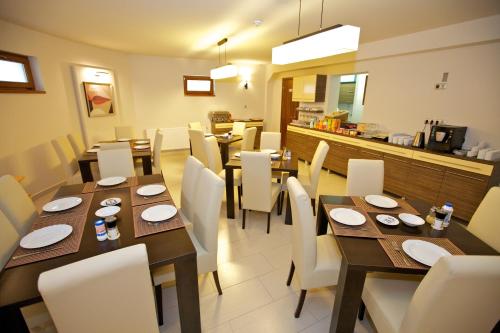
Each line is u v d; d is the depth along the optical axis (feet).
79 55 14.48
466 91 10.29
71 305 2.72
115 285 2.87
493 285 2.88
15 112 10.75
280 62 7.27
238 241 8.36
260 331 5.17
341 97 20.25
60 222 4.83
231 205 9.79
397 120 13.07
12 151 10.57
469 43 9.61
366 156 13.33
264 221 9.76
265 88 23.95
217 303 5.83
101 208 5.35
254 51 16.37
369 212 5.56
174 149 21.27
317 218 6.53
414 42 11.27
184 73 20.49
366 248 4.26
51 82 12.76
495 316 3.21
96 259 2.72
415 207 5.87
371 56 13.29
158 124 20.47
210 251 5.49
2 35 10.21
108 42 14.25
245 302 5.87
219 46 14.83
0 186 5.06
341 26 5.57
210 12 9.03
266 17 9.45
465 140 10.52
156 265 3.80
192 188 6.70
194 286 4.45
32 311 3.95
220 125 21.47
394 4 7.94
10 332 3.33
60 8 8.79
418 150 10.87
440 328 3.31
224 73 14.39
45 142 12.39
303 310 5.68
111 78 16.93
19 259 3.74
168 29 11.31
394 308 4.07
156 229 4.59
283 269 7.02
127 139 14.84
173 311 5.62
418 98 12.01
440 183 10.23
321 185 13.80
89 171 10.14
